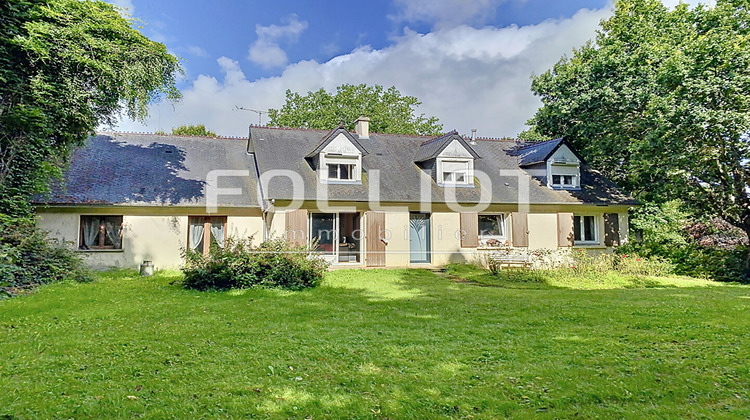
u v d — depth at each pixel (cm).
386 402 379
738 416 356
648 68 1510
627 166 1889
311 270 1114
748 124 1230
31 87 1066
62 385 407
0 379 420
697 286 1259
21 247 1002
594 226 1864
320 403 376
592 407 375
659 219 1850
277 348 542
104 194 1452
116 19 1219
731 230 1861
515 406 374
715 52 1271
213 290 1026
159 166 1686
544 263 1466
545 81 1889
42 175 1177
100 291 964
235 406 367
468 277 1356
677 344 569
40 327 631
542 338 603
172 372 450
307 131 1922
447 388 412
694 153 1381
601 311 792
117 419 342
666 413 362
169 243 1508
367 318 734
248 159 1891
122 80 1214
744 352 526
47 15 1067
